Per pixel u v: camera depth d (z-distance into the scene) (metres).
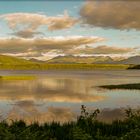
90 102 31.86
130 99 34.16
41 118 22.08
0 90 47.50
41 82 71.69
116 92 43.19
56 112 25.09
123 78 92.12
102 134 11.38
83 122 13.34
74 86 58.47
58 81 77.19
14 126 12.81
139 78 91.56
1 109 26.69
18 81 73.94
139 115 13.91
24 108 27.34
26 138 9.82
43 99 35.03
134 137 9.70
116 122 13.81
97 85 59.41
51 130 12.39
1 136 9.70
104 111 24.92
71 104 30.39
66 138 10.91
